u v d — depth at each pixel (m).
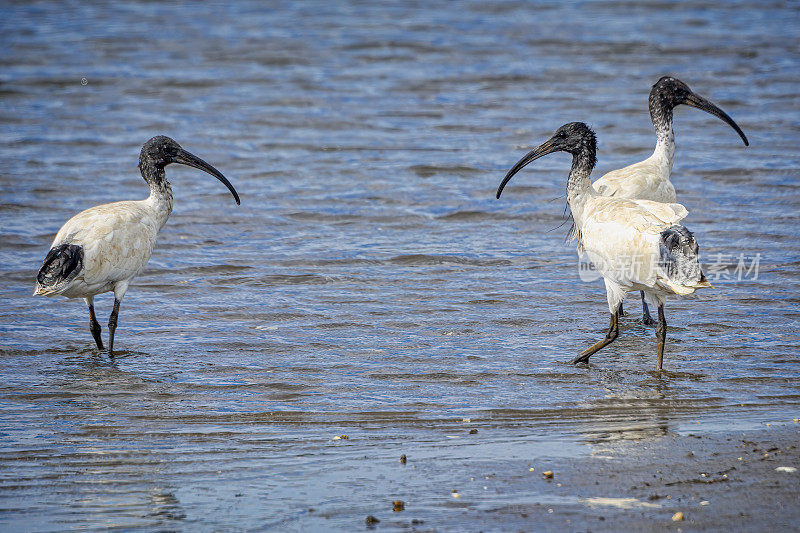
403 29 37.44
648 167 14.46
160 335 13.09
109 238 12.49
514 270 15.74
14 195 19.73
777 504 7.76
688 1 42.09
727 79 30.25
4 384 11.34
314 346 12.56
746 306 13.91
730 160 21.92
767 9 40.78
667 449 9.05
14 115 26.66
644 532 7.36
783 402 10.42
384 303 14.21
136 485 8.53
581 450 9.11
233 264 16.00
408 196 19.97
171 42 35.59
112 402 10.78
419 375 11.51
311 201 19.66
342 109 27.31
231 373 11.67
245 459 9.09
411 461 8.95
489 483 8.38
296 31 37.28
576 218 12.56
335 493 8.27
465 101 28.17
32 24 38.19
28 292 14.84
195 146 23.72
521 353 12.27
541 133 24.91
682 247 10.75
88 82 30.31
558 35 36.38
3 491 8.42
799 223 17.69
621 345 12.55
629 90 29.16
